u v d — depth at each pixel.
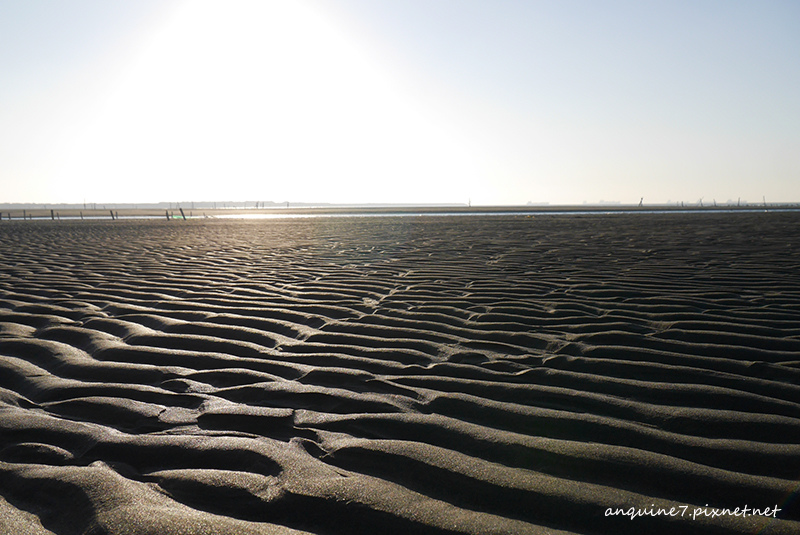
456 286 5.91
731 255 8.56
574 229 16.23
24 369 3.12
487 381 2.89
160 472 1.96
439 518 1.67
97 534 1.58
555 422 2.35
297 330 4.02
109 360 3.29
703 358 3.23
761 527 1.62
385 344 3.62
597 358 3.25
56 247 11.39
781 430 2.23
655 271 6.90
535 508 1.73
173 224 24.50
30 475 1.93
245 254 9.68
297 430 2.32
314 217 34.03
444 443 2.18
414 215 37.16
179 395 2.71
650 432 2.25
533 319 4.32
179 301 5.12
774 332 3.81
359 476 1.92
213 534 1.58
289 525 1.65
